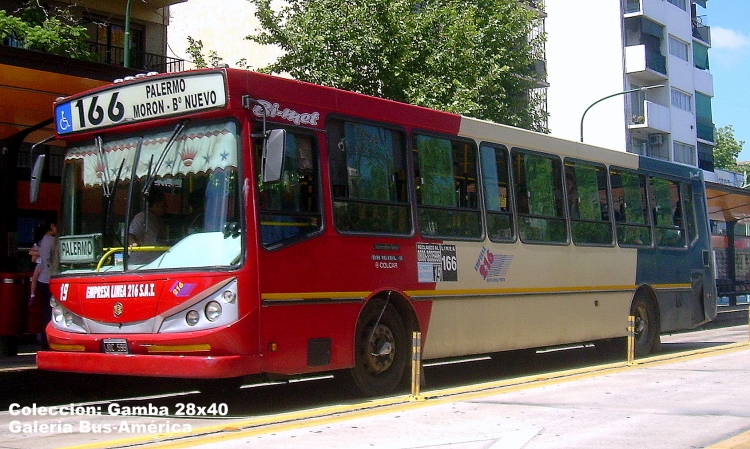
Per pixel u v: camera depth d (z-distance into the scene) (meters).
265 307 8.97
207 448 7.22
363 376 10.34
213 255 8.92
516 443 7.46
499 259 12.48
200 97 9.18
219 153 9.12
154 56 28.33
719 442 7.46
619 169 15.66
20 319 13.35
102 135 10.00
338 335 9.84
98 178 9.90
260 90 9.32
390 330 10.77
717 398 10.18
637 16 51.91
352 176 10.32
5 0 23.83
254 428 8.17
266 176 8.77
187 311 8.87
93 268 9.65
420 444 7.38
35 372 11.30
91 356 9.36
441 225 11.54
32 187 10.53
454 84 25.05
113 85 9.87
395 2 24.80
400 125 11.11
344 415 8.90
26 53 12.02
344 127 10.34
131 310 9.16
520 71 28.91
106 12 26.91
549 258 13.51
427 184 11.40
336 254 9.91
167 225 9.27
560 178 14.08
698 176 18.28
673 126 53.84
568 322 13.83
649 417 8.86
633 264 15.62
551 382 11.65
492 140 12.70
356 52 24.28
